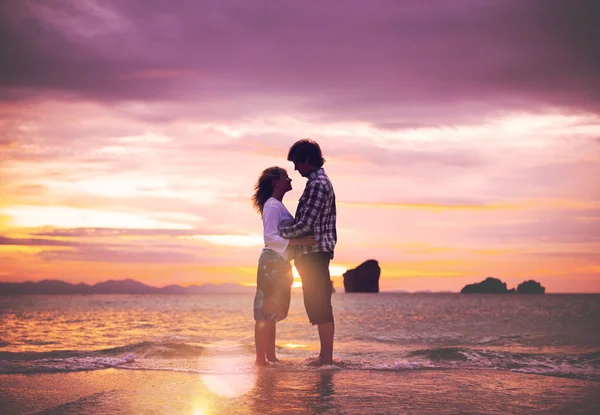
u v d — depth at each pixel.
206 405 2.93
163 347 6.07
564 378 4.08
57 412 2.73
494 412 2.81
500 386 3.67
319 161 5.05
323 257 4.90
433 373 4.33
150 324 15.02
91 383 3.74
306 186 4.95
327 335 4.85
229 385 3.62
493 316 27.78
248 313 26.05
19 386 3.61
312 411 2.79
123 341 8.73
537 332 13.27
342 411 2.80
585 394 3.37
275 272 4.87
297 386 3.61
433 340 9.63
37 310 30.39
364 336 10.77
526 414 2.77
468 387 3.62
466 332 13.09
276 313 4.85
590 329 14.96
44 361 4.93
